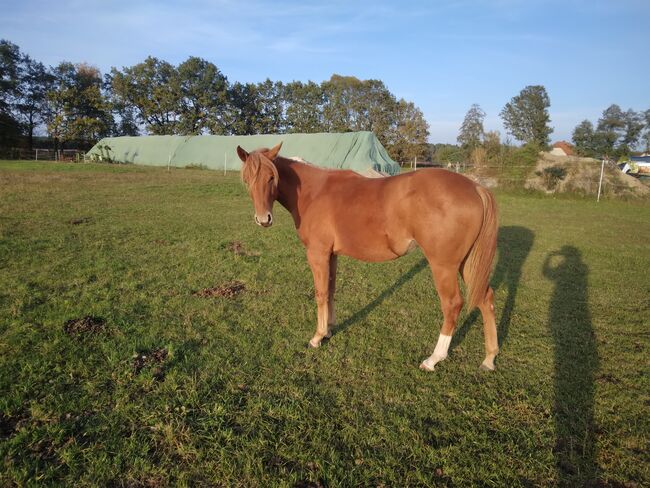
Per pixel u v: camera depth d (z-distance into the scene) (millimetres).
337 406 3014
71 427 2619
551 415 2943
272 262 6605
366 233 3564
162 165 32531
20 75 47938
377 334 4234
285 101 62281
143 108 53469
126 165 29656
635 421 2891
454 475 2391
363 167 24250
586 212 13930
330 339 4098
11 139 45750
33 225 8383
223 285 5441
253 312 4617
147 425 2715
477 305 3502
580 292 5688
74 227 8406
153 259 6473
